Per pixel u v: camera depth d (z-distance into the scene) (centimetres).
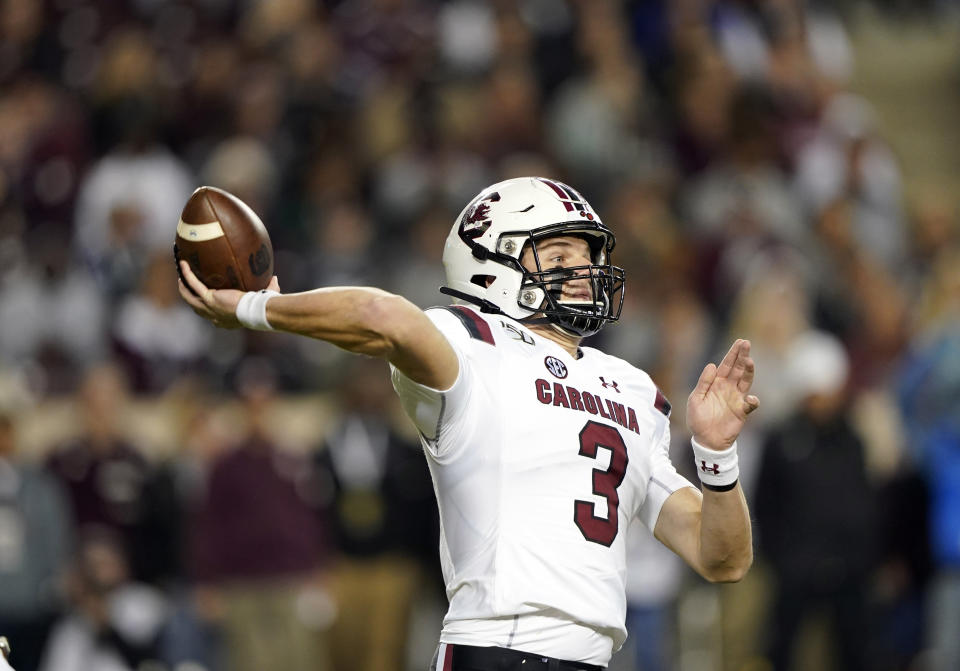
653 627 3016
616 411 1430
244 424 3164
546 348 1428
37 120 4612
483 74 4916
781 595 3039
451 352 1302
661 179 4528
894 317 3884
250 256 1370
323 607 3178
